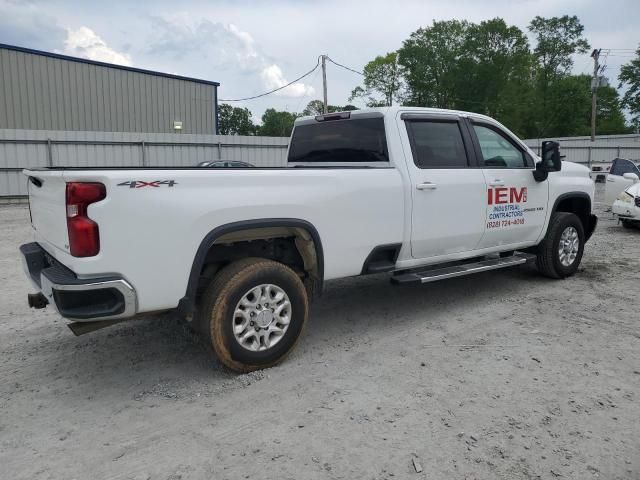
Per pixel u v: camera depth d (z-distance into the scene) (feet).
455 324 16.74
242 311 12.76
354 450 9.84
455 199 16.99
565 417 10.96
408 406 11.46
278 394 12.10
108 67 87.10
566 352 14.34
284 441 10.17
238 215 12.41
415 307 18.58
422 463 9.43
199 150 75.25
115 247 10.93
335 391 12.20
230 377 13.00
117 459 9.66
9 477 9.16
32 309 18.61
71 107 84.33
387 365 13.64
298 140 19.35
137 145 69.56
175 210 11.51
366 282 21.99
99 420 11.07
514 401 11.64
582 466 9.35
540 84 214.48
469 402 11.60
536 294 19.97
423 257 16.84
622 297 19.47
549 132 216.13
